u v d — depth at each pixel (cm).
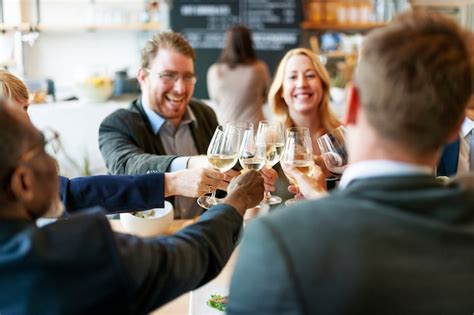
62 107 391
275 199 174
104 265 85
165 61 220
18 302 82
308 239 74
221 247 105
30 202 87
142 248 92
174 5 471
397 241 73
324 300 72
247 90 393
